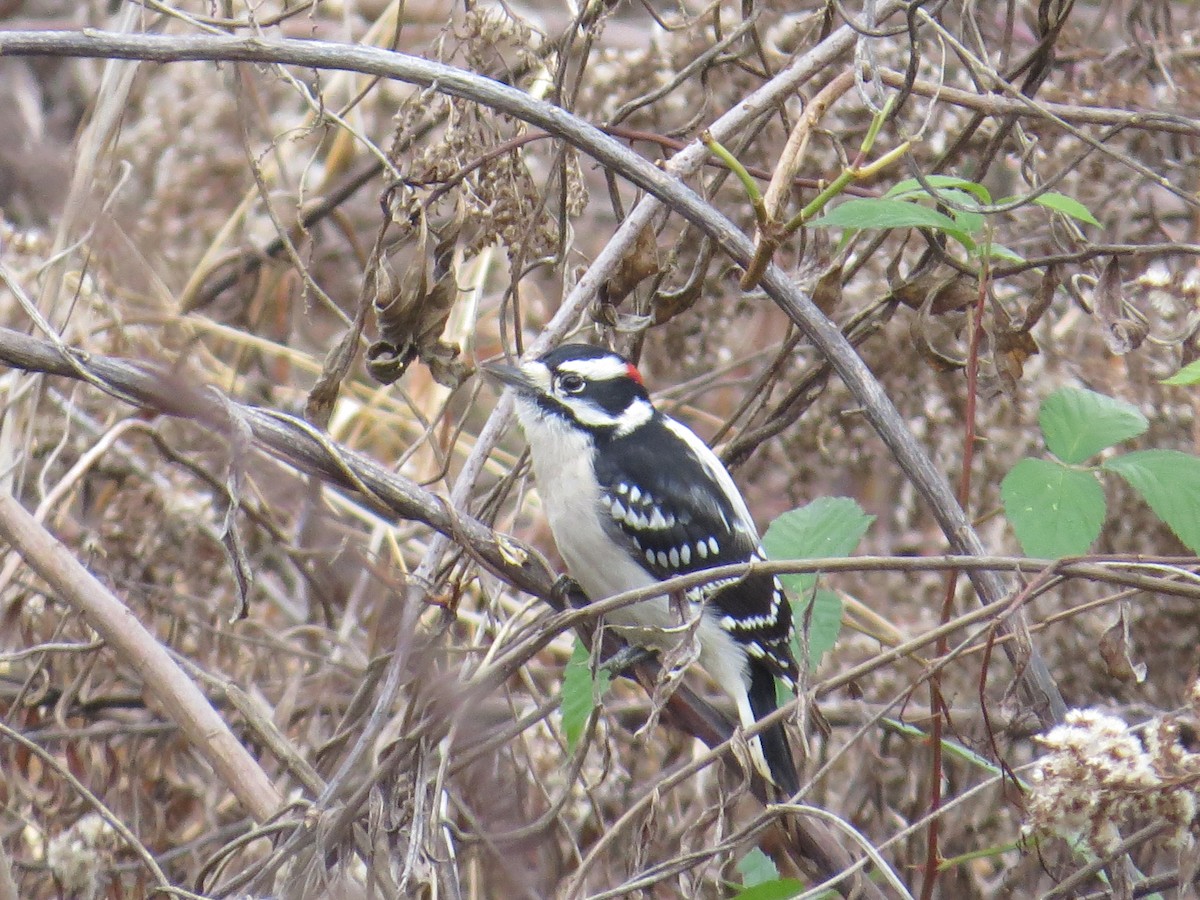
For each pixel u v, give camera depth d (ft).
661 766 33.86
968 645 21.56
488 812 29.22
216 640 34.65
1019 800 21.98
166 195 41.96
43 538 26.81
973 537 23.26
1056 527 21.83
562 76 28.22
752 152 35.99
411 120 26.43
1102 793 18.80
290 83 26.30
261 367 42.60
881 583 37.93
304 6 26.84
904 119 34.88
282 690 34.71
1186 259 35.09
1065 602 34.09
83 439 35.55
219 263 41.29
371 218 45.16
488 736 29.22
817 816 21.76
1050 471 22.36
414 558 38.37
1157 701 33.47
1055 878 24.45
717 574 21.34
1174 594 20.81
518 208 26.43
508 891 28.71
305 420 24.13
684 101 37.09
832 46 26.99
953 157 29.22
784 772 27.25
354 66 23.53
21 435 34.86
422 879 22.75
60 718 30.83
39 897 30.63
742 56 33.91
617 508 30.19
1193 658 33.14
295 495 34.91
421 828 22.79
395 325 24.53
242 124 27.43
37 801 30.37
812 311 24.52
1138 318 25.76
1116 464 22.48
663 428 31.32
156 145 41.88
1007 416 35.17
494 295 43.55
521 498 31.35
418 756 23.38
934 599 37.37
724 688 30.37
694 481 30.40
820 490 39.19
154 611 34.50
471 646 29.68
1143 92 34.45
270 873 23.66
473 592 36.47
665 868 22.03
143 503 35.40
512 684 33.58
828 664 36.04
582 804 31.24
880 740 32.94
